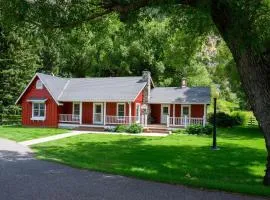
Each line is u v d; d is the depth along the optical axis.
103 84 43.91
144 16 14.59
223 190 10.77
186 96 42.91
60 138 29.56
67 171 13.95
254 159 20.36
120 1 12.17
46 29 13.08
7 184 11.30
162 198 9.70
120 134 34.56
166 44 22.02
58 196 9.80
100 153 21.78
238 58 12.18
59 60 59.28
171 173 16.03
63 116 42.00
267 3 11.41
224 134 35.16
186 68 56.19
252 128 42.59
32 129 36.91
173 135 33.94
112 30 17.31
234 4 10.16
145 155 21.17
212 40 21.84
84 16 13.02
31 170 14.09
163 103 43.00
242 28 10.69
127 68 54.84
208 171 16.84
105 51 55.03
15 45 45.31
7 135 30.00
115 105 41.62
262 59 12.20
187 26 15.95
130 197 9.77
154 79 55.78
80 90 43.34
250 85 12.20
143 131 38.22
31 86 42.75
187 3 12.21
